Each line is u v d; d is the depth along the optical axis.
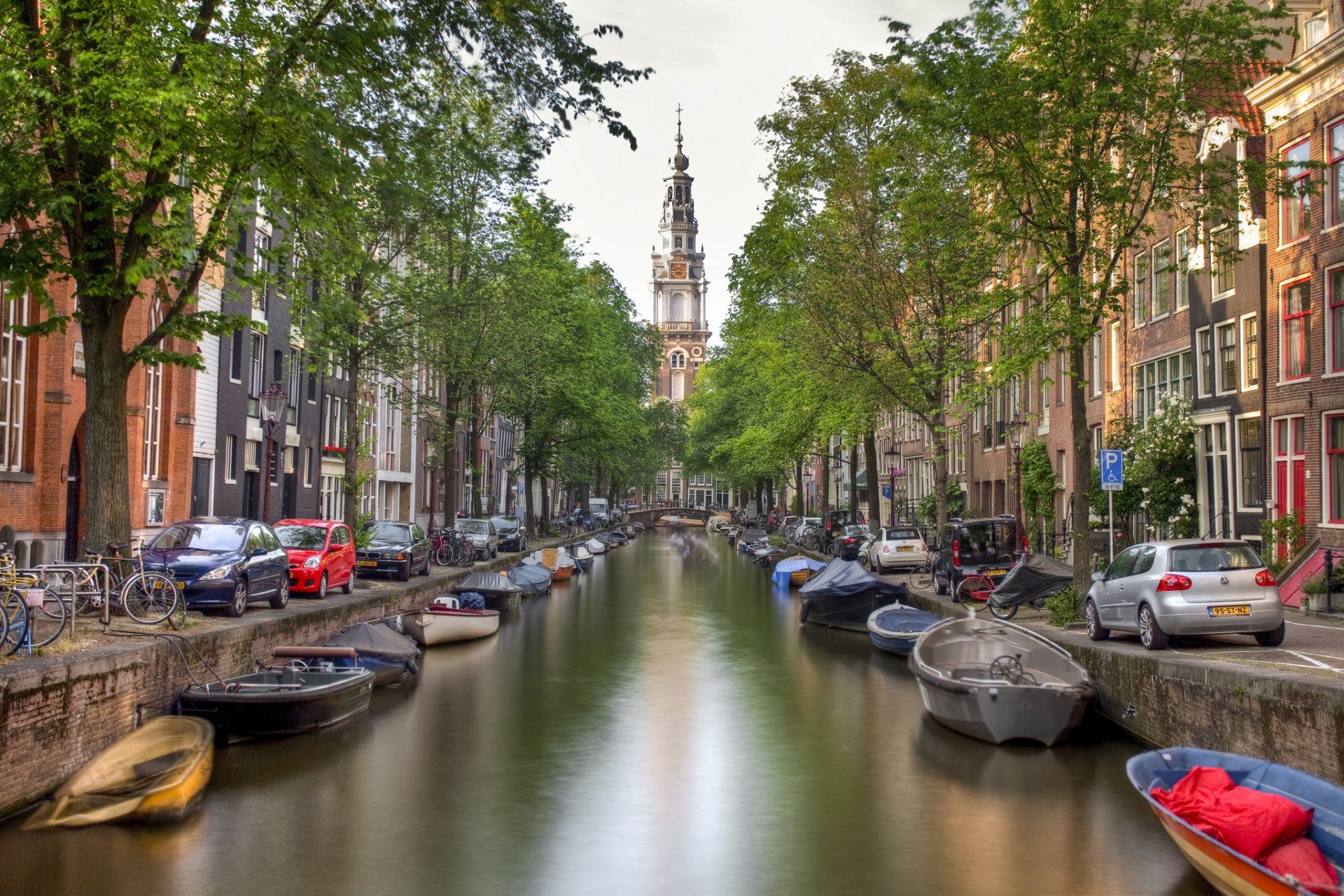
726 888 8.07
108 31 12.45
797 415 40.31
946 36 18.03
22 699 9.30
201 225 21.00
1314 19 22.42
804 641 22.16
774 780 11.14
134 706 11.34
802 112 26.83
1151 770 8.59
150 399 25.55
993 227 18.56
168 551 16.44
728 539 76.31
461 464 56.94
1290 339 21.55
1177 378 26.38
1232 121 23.19
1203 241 18.33
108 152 13.10
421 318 28.36
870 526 39.03
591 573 43.41
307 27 13.53
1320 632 15.59
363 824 9.56
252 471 32.34
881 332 26.33
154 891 7.92
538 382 39.22
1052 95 17.97
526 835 9.30
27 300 20.12
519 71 13.55
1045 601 19.80
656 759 11.98
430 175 15.82
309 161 13.55
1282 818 7.45
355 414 27.20
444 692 15.98
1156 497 25.02
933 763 11.86
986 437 42.78
